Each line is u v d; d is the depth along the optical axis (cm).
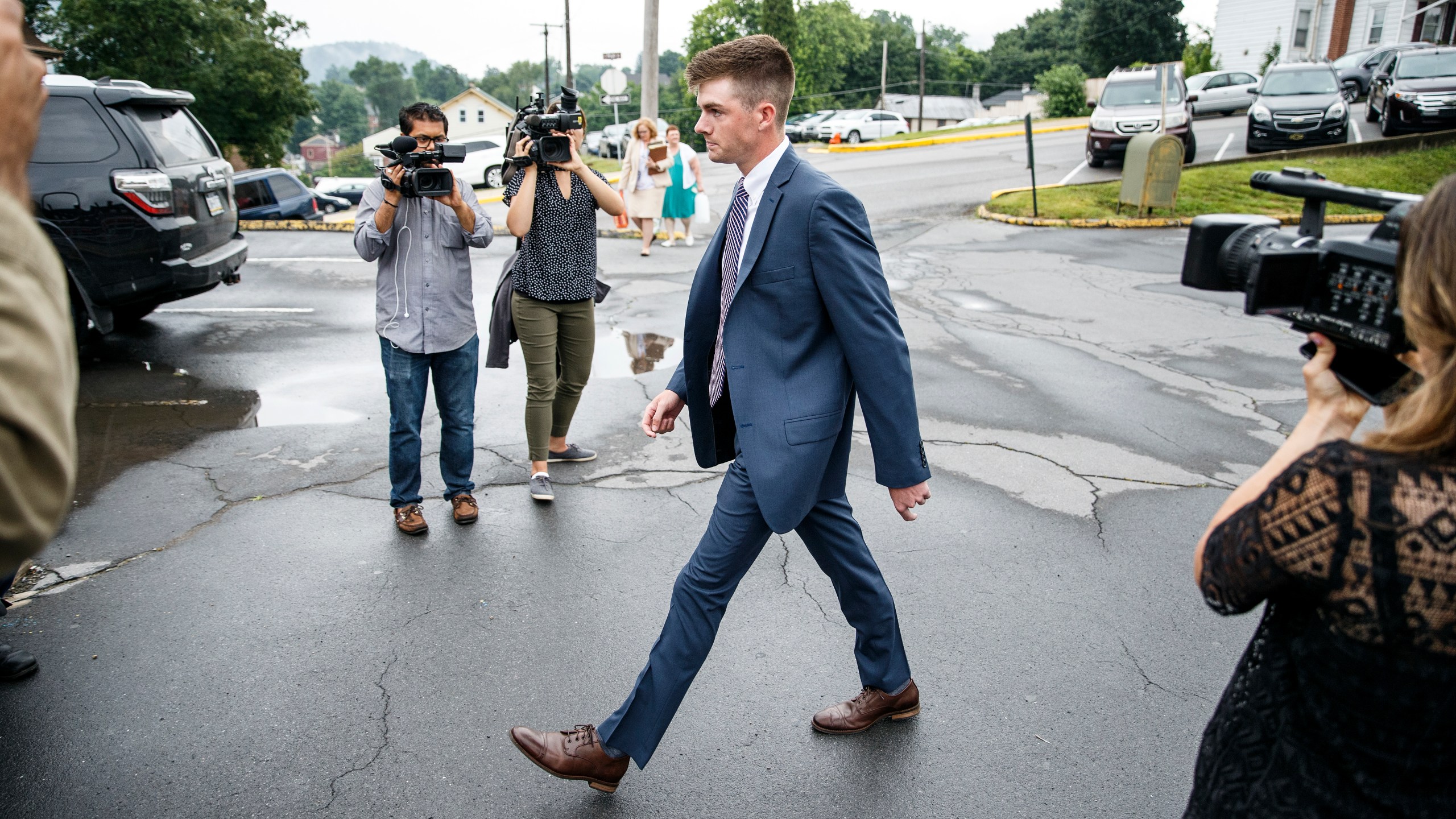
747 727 301
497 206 1923
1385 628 114
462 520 441
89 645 339
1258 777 132
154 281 673
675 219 1248
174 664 329
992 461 521
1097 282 1005
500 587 386
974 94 9719
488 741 293
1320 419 140
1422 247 114
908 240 1271
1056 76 6581
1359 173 1599
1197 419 592
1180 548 423
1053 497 476
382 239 404
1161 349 753
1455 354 112
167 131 711
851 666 334
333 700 311
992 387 651
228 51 3106
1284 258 140
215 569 396
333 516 450
